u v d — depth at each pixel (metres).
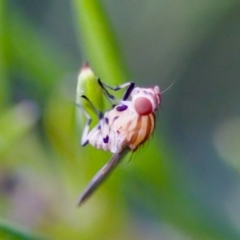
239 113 0.08
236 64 0.08
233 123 0.07
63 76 0.06
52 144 0.05
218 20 0.07
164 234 0.06
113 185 0.05
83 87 0.05
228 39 0.07
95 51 0.06
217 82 0.08
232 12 0.07
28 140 0.06
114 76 0.05
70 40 0.08
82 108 0.05
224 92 0.08
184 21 0.07
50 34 0.08
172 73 0.08
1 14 0.06
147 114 0.05
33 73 0.06
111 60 0.05
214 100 0.08
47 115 0.05
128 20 0.08
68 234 0.05
